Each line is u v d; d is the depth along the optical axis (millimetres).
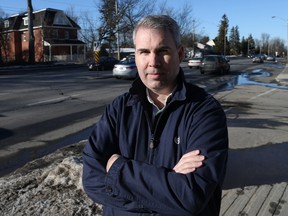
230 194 4191
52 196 3912
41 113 10648
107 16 45469
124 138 1854
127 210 1665
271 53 166125
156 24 1773
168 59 1790
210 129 1682
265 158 5602
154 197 1584
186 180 1550
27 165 5402
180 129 1744
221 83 21266
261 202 3959
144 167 1639
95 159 1824
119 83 21047
